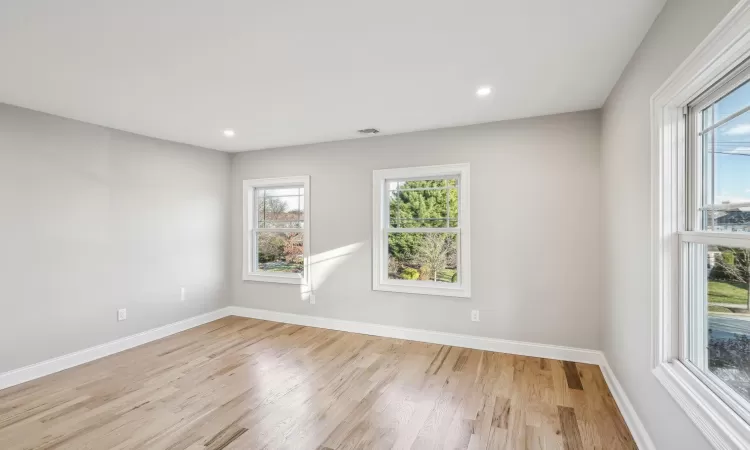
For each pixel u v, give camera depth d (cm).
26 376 294
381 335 403
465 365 318
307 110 312
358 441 210
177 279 426
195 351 359
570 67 228
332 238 430
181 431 221
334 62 220
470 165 360
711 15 123
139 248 386
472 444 206
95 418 236
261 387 279
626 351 229
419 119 340
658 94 168
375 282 405
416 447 204
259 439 212
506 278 346
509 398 259
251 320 472
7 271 288
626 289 229
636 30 185
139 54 207
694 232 152
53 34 184
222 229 486
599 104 301
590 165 316
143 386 282
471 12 168
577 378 289
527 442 207
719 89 141
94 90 262
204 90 264
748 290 125
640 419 202
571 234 323
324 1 157
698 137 159
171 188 421
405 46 201
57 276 318
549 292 331
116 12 164
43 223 310
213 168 473
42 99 279
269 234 487
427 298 381
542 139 332
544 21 176
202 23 175
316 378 295
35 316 303
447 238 387
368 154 409
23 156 297
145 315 390
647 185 188
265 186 484
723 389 136
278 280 465
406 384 282
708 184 153
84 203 339
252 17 170
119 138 370
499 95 279
